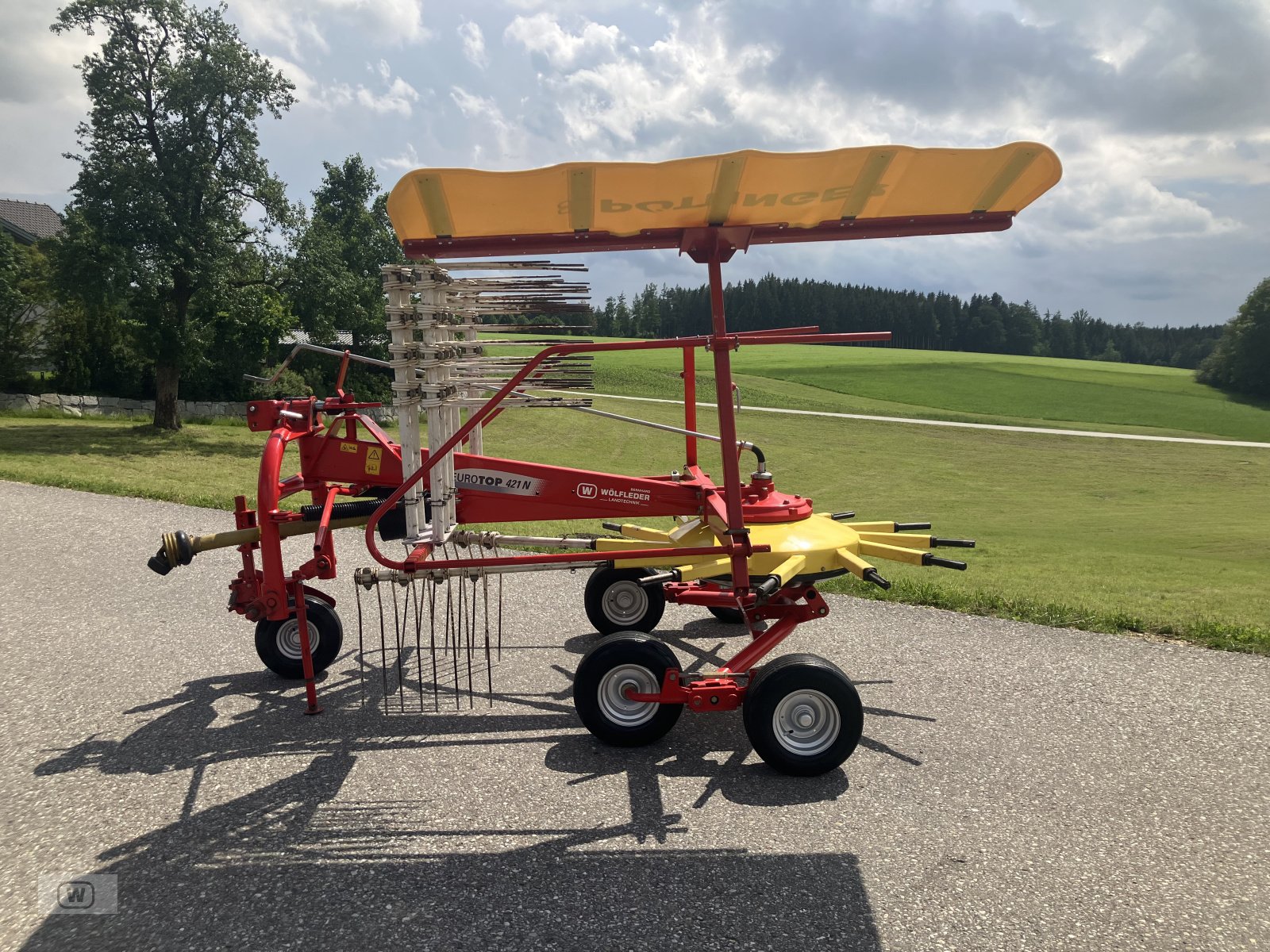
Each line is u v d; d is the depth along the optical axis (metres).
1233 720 5.16
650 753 4.75
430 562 4.79
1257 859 3.68
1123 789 4.30
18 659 6.15
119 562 9.00
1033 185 3.88
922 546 5.51
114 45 26.00
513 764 4.58
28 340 36.53
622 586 6.72
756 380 69.56
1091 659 6.25
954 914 3.28
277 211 28.83
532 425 39.25
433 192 3.75
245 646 6.48
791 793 4.26
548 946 3.08
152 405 37.94
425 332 4.64
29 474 15.06
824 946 3.09
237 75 27.19
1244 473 33.84
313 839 3.81
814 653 6.37
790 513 5.40
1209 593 9.26
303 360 41.88
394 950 3.06
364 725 5.08
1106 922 3.24
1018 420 52.72
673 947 3.07
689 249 4.48
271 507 5.04
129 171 25.44
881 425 46.00
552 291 5.09
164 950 3.07
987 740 4.89
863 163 3.61
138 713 5.23
